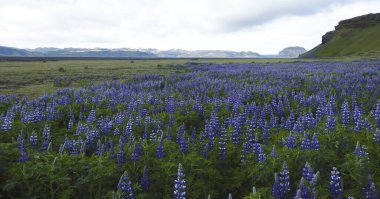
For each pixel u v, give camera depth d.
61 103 18.64
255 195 6.26
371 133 9.66
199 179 7.74
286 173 6.77
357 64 49.44
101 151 8.99
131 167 8.20
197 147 9.73
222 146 9.43
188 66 62.06
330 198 6.59
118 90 24.39
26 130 12.41
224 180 8.54
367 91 19.27
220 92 22.28
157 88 26.75
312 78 27.83
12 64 81.62
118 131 11.95
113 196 6.27
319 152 7.96
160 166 7.89
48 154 8.23
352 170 7.23
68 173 7.57
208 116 15.49
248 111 15.28
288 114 15.53
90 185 7.32
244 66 55.38
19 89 30.28
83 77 42.62
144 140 9.87
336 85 22.39
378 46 174.88
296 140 9.07
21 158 7.76
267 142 10.14
